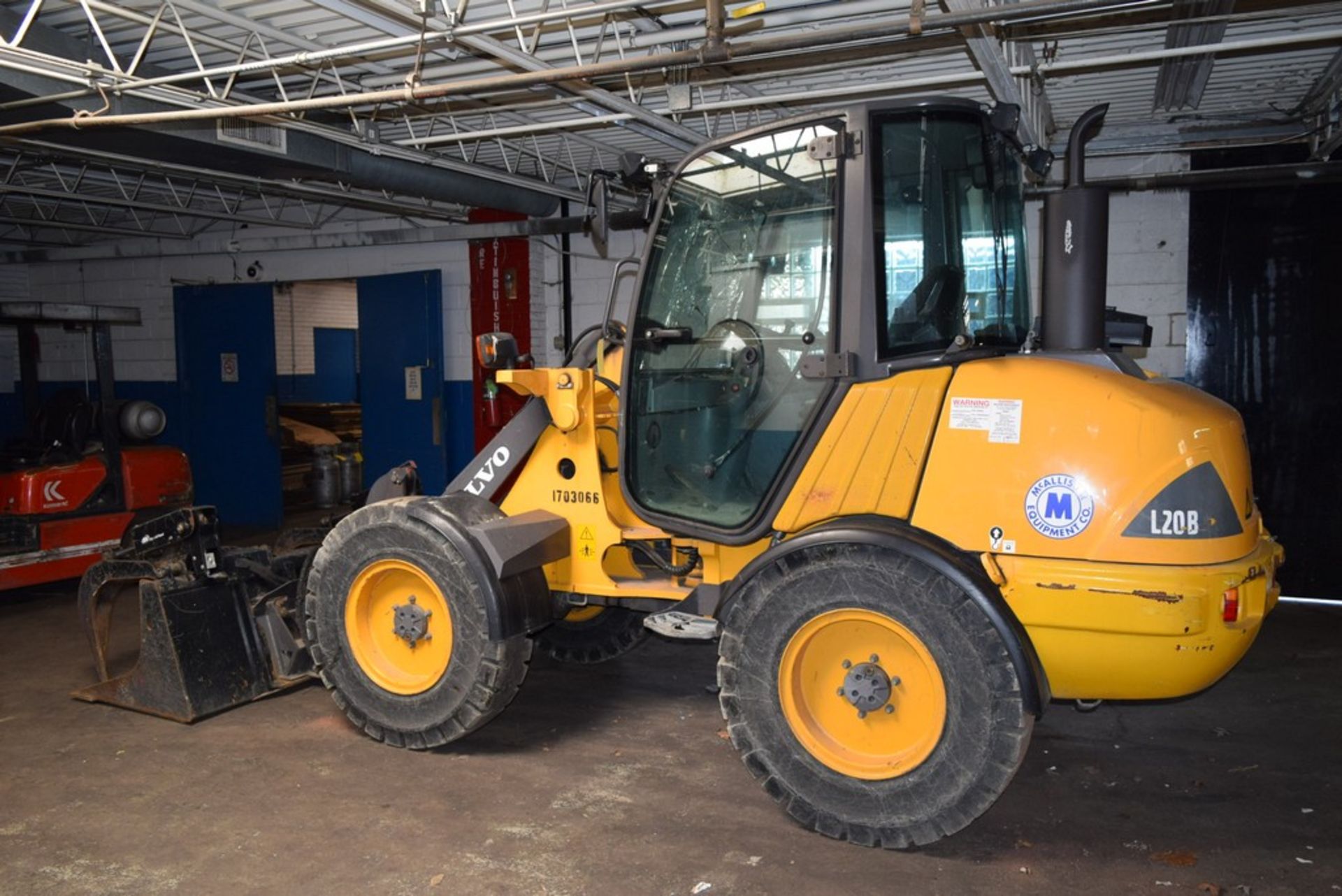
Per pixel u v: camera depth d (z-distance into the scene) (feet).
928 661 9.91
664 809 11.46
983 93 19.49
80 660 17.61
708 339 12.00
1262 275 20.57
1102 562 9.53
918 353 10.81
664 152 24.12
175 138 17.54
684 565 13.15
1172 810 11.39
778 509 11.14
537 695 15.58
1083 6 9.77
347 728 14.05
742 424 11.85
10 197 27.37
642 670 16.93
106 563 15.06
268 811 11.44
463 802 11.66
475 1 14.44
